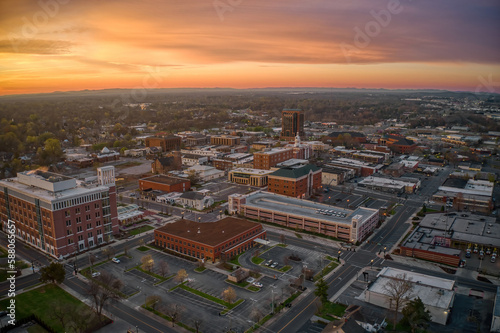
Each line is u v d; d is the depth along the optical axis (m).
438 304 112.19
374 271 142.00
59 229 151.25
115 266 145.75
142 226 188.88
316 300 121.12
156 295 122.88
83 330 104.38
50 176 170.25
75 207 155.62
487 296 124.56
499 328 103.75
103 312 114.81
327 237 174.62
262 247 164.12
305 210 193.38
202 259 151.62
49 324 109.12
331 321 108.69
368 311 114.25
